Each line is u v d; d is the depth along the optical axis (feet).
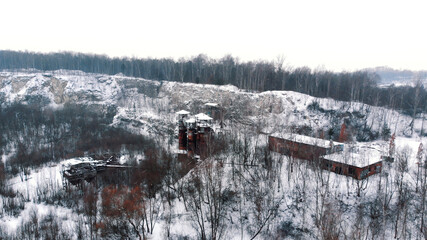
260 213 167.32
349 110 335.06
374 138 305.53
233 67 479.41
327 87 408.67
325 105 339.77
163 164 206.80
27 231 167.94
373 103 377.91
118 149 314.14
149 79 533.55
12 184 245.65
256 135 242.58
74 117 424.46
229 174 197.67
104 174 239.09
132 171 232.12
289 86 411.75
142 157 280.72
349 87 402.72
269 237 157.28
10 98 483.10
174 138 343.87
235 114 350.43
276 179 189.16
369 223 154.10
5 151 319.88
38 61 634.02
